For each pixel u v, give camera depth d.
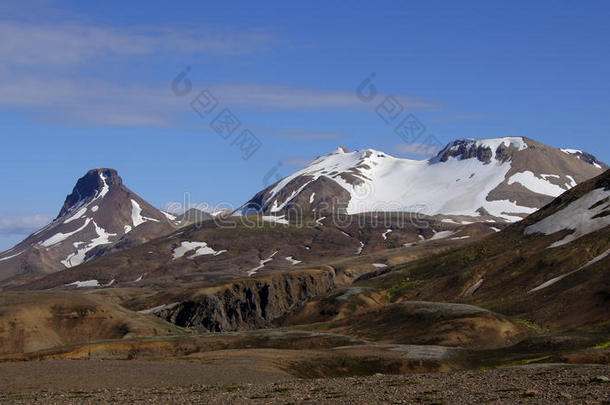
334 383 65.06
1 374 68.69
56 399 56.00
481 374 70.56
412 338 117.62
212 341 109.81
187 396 56.97
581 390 54.34
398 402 51.81
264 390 60.34
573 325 117.31
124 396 57.44
